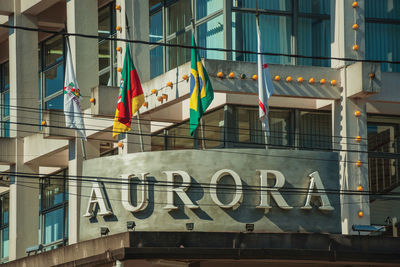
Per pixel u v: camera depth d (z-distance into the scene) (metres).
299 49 42.44
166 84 40.75
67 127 41.62
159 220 38.06
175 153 38.28
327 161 38.44
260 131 41.53
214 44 41.91
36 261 40.53
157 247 35.59
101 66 49.25
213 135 41.72
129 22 42.94
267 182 37.88
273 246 36.53
